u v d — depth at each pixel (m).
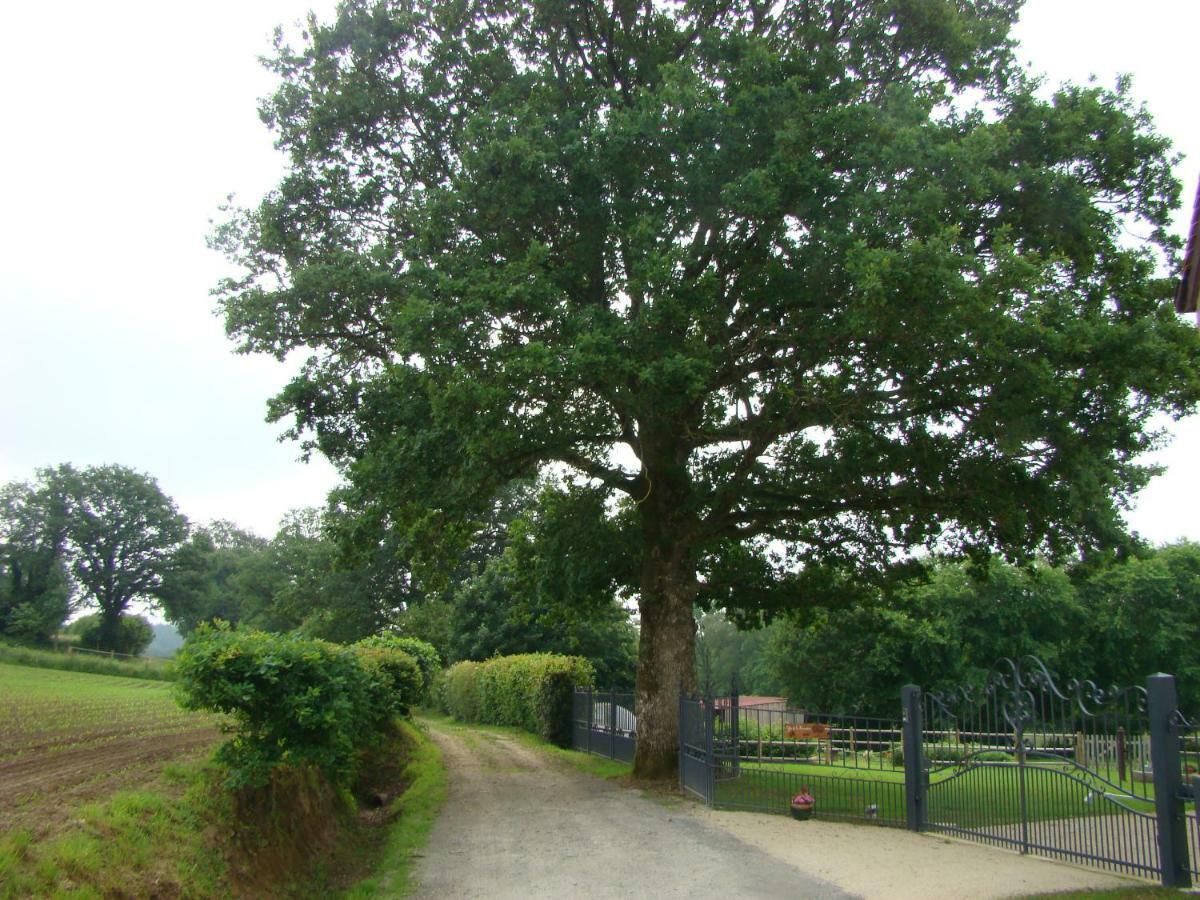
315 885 10.40
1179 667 46.75
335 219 18.72
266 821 10.29
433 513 19.11
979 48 16.48
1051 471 14.80
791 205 14.55
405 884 10.52
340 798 14.23
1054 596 47.22
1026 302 13.41
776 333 15.38
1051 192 14.53
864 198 13.57
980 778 12.26
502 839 12.93
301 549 69.94
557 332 14.73
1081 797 10.69
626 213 15.21
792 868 10.80
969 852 11.46
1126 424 15.07
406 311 14.28
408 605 60.34
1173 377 13.91
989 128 15.06
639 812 14.77
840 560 20.08
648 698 18.72
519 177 14.99
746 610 21.86
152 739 14.20
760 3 17.95
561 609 23.03
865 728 15.04
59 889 6.40
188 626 88.25
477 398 13.55
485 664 39.00
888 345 13.91
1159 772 9.45
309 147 18.00
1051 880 9.84
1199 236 13.37
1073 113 15.30
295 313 17.42
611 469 19.66
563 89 17.92
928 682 47.31
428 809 15.45
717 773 15.56
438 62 18.03
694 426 17.75
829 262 13.86
